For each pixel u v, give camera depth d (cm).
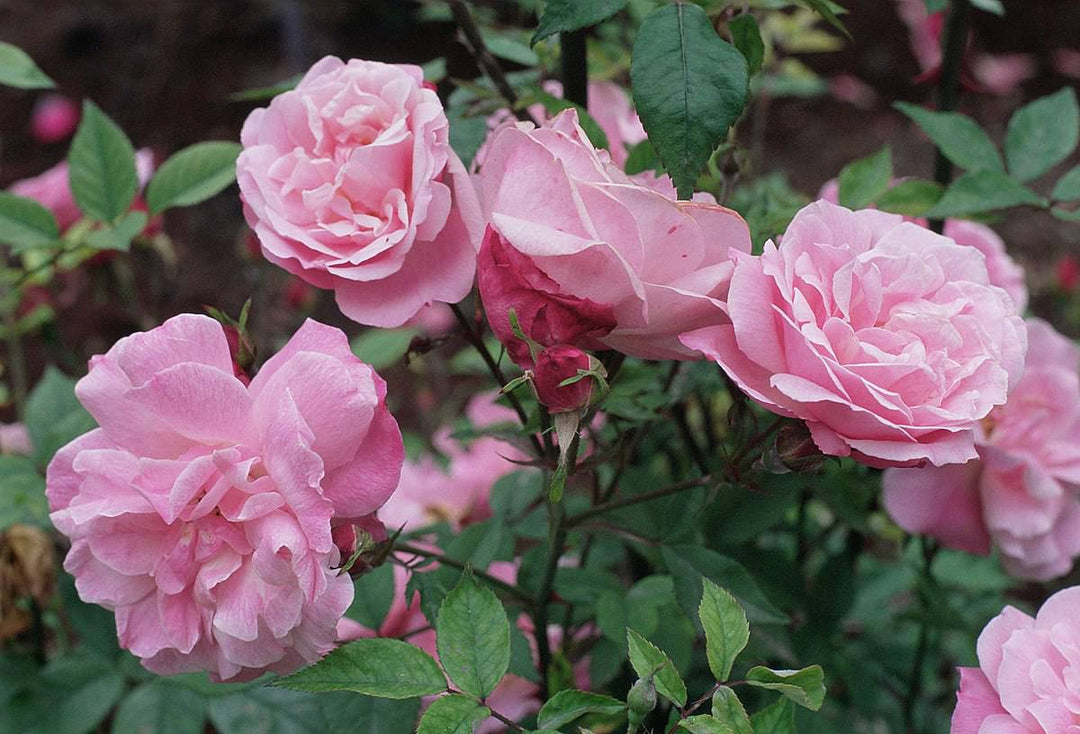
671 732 46
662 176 53
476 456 79
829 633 68
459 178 50
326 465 46
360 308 50
